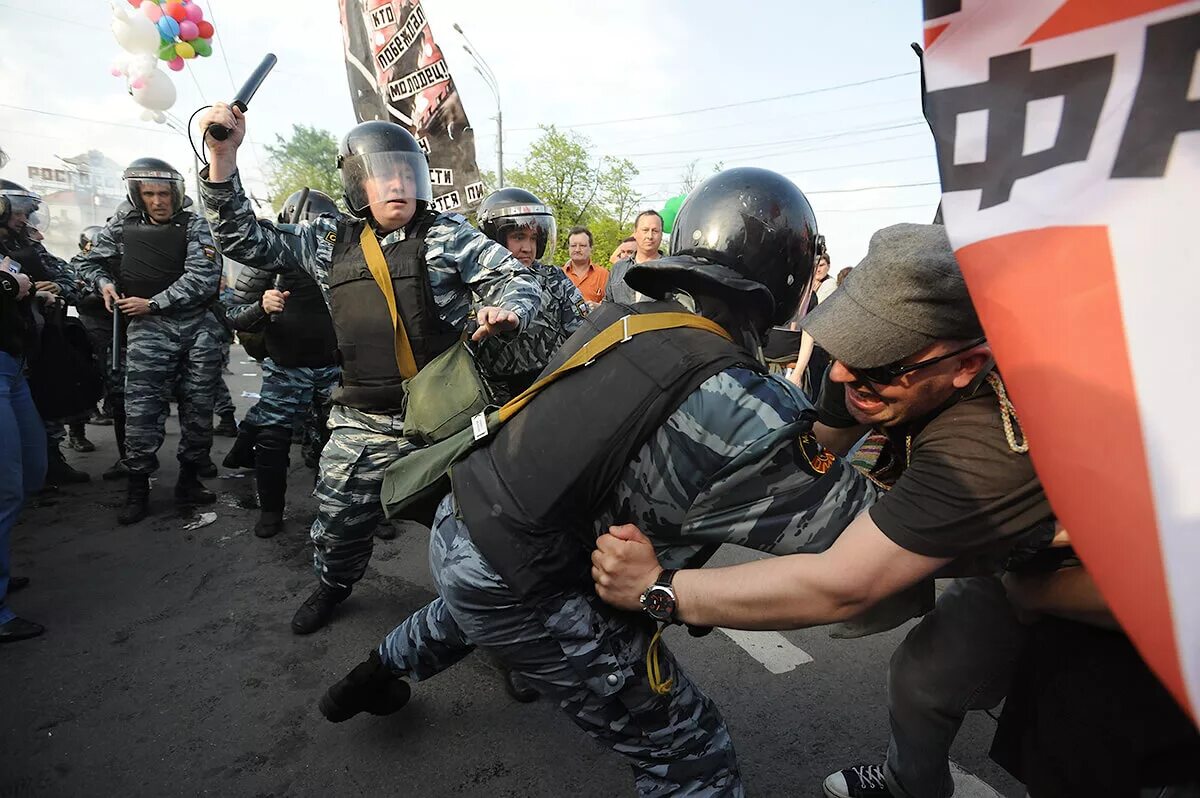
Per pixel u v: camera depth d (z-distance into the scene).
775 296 1.34
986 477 0.99
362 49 5.75
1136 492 0.63
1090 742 1.14
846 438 1.70
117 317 4.02
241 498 4.41
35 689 2.38
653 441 1.18
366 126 2.41
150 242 3.86
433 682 2.45
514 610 1.30
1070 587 1.11
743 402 1.14
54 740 2.12
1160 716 1.05
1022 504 0.99
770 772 2.01
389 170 2.37
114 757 2.06
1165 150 0.66
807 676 2.49
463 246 2.47
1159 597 0.61
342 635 2.78
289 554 3.56
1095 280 0.68
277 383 3.73
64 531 3.80
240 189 2.40
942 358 1.06
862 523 1.09
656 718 1.37
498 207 3.38
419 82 5.59
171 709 2.29
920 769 1.67
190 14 3.99
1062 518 0.67
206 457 4.30
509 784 1.97
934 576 1.18
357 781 1.98
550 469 1.24
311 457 4.98
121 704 2.31
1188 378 0.62
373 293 2.41
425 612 1.84
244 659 2.59
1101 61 0.70
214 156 2.30
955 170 0.79
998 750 1.38
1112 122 0.69
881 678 2.48
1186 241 0.64
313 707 2.31
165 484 4.66
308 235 2.62
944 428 1.07
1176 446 0.62
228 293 3.90
